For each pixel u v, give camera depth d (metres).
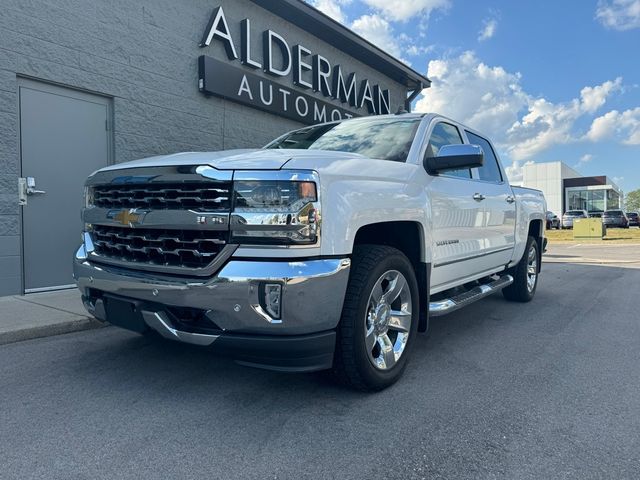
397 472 2.32
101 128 6.59
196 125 7.73
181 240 2.90
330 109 10.46
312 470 2.33
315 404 3.07
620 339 4.73
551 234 29.22
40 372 3.55
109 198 3.36
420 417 2.91
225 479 2.24
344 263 2.85
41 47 5.86
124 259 3.22
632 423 2.87
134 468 2.32
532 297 6.79
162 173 2.99
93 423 2.77
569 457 2.48
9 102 5.62
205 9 7.82
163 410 2.95
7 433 2.65
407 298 3.49
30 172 5.90
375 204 3.14
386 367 3.30
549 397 3.25
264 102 8.77
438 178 4.05
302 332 2.75
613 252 15.47
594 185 54.44
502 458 2.46
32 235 5.93
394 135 4.14
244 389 3.28
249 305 2.67
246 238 2.72
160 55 7.18
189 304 2.79
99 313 3.39
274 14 9.13
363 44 10.82
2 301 5.41
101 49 6.46
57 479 2.22
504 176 5.80
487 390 3.36
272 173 2.75
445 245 4.06
